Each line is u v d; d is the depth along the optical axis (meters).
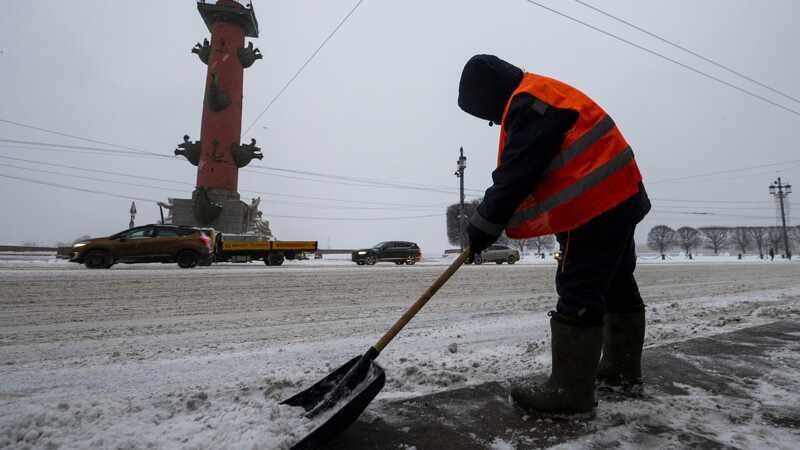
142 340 4.02
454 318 5.33
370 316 5.46
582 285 1.78
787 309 5.36
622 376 2.14
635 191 1.74
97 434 1.66
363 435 1.65
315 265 20.08
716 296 7.85
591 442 1.57
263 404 1.99
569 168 1.69
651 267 20.88
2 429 1.72
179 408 1.99
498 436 1.63
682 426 1.72
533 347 3.32
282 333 4.38
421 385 2.35
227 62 28.62
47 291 7.50
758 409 1.90
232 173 28.23
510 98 1.81
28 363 3.18
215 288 8.34
